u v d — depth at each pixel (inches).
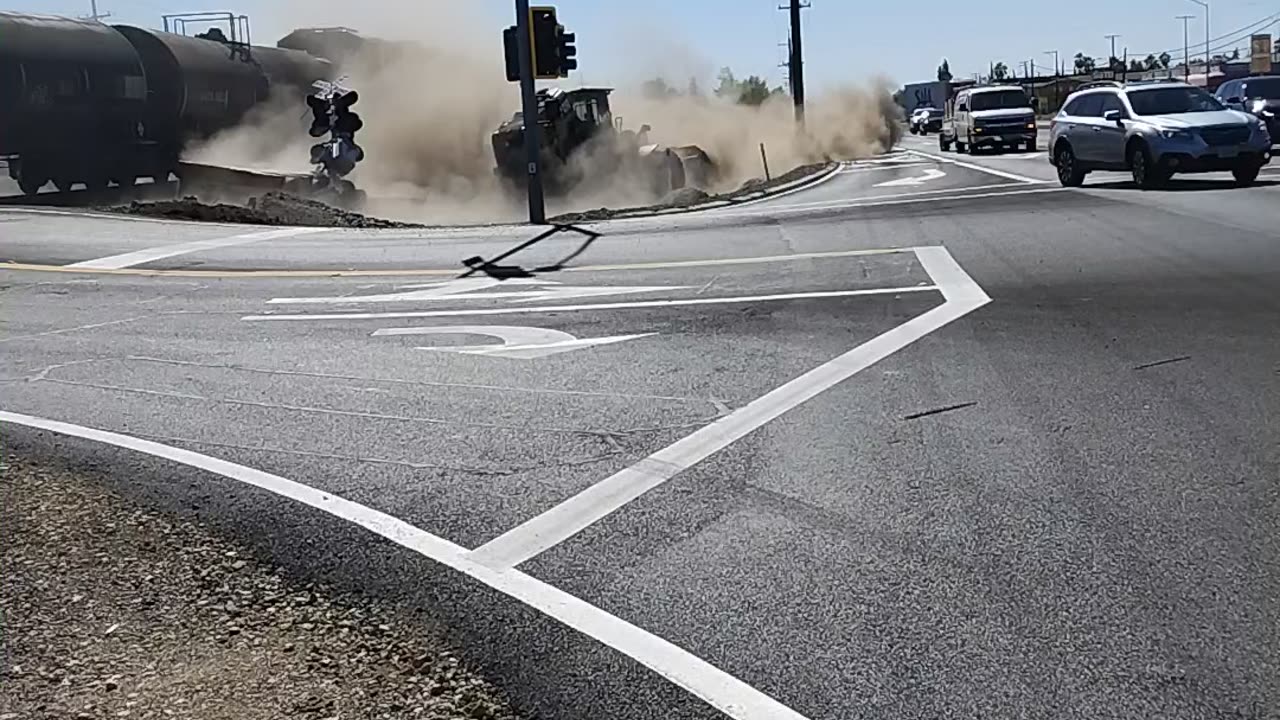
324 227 860.6
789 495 252.4
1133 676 169.9
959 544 221.3
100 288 573.0
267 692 173.3
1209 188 871.1
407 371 383.2
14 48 1026.7
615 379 362.0
